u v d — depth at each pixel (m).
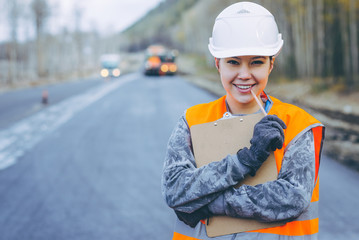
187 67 61.78
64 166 7.18
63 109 16.16
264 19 1.33
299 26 25.02
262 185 1.24
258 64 1.33
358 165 6.53
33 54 50.56
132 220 4.62
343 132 9.25
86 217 4.74
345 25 19.48
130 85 31.31
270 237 1.26
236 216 1.27
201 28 89.06
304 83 20.44
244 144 1.32
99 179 6.33
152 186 5.91
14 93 24.30
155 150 8.42
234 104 1.42
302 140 1.28
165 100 19.36
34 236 4.21
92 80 40.62
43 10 43.06
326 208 4.75
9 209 5.04
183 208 1.30
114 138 9.87
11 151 8.55
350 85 17.80
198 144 1.37
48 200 5.36
